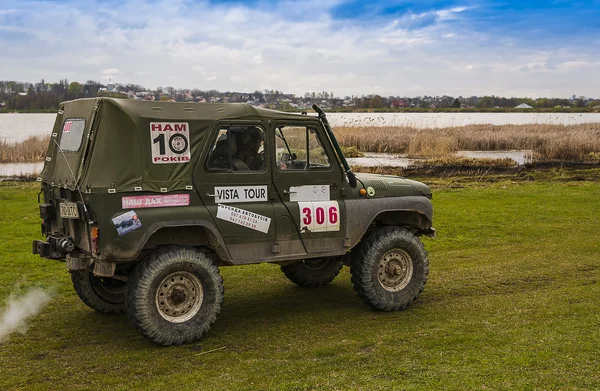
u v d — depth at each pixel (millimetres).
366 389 4746
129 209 5535
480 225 12617
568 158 26828
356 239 6758
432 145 28609
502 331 6141
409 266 7078
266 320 6684
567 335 5969
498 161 24812
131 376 5098
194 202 5863
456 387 4750
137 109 5633
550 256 9836
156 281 5613
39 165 23391
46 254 5984
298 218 6398
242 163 6148
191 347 5789
